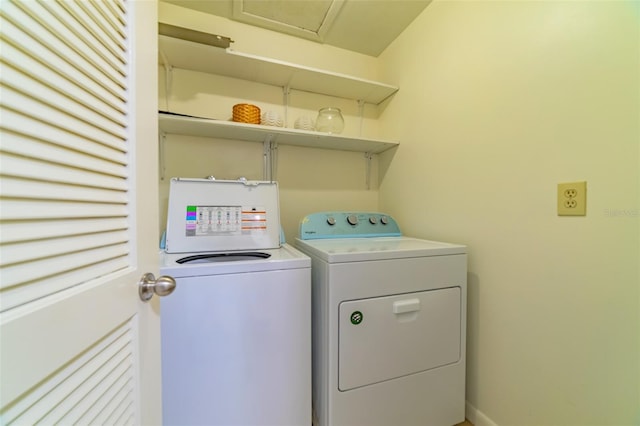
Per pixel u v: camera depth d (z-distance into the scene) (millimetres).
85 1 431
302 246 1385
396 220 1872
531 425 1041
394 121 1900
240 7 1568
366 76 2064
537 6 1007
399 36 1839
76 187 417
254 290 985
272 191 1450
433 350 1169
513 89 1096
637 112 755
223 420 949
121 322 515
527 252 1051
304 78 1712
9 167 314
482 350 1240
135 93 567
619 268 796
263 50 1754
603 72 824
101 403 456
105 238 480
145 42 607
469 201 1305
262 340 997
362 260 1055
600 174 834
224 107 1679
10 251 316
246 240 1336
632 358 774
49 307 359
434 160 1526
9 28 312
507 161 1123
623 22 780
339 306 1024
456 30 1374
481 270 1242
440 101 1480
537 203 1015
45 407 351
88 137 437
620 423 802
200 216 1303
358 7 1581
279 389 1023
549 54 969
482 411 1241
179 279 899
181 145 1601
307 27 1756
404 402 1123
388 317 1092
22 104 328
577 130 890
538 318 1016
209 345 930
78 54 417
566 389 931
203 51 1422
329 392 1021
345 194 2004
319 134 1602
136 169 569
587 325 873
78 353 407
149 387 626
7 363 304
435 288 1172
